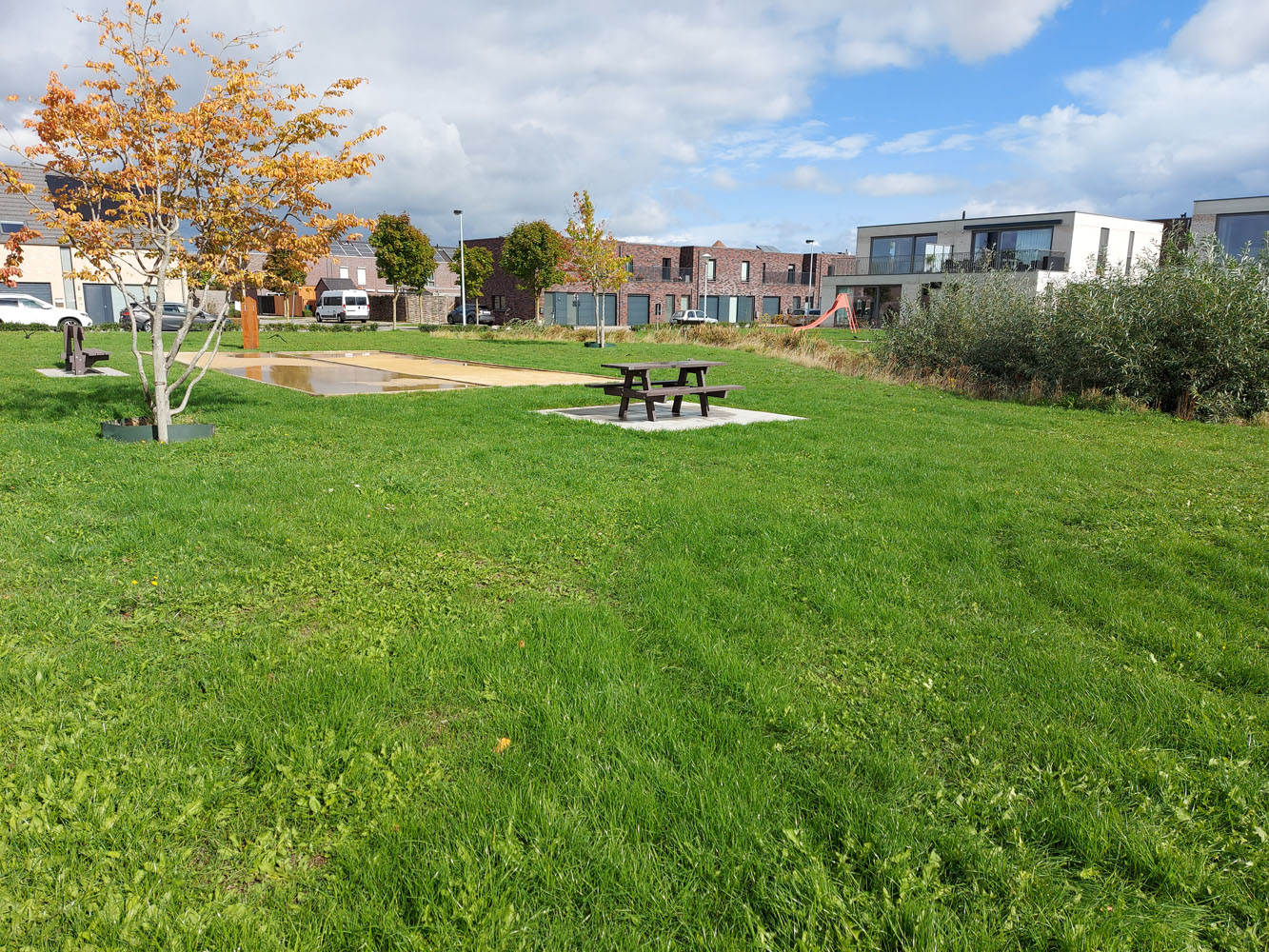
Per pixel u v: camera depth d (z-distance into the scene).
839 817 2.47
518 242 43.31
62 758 2.64
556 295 50.72
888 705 3.16
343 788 2.55
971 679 3.38
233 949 1.95
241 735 2.84
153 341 8.16
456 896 2.11
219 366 17.58
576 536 5.21
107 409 10.05
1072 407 13.74
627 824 2.39
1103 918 2.08
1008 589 4.38
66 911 2.05
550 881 2.16
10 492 5.97
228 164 8.15
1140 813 2.51
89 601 3.99
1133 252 43.00
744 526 5.38
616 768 2.66
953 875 2.27
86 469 6.72
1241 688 3.36
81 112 7.33
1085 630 3.90
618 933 2.01
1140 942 2.02
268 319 54.31
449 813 2.44
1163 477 7.42
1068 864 2.33
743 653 3.55
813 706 3.11
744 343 25.66
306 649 3.51
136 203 7.67
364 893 2.12
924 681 3.33
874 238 49.09
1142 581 4.57
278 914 2.07
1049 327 15.30
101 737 2.78
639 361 20.27
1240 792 2.56
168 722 2.89
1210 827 2.45
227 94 8.01
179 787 2.54
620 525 5.50
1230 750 2.86
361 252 73.25
